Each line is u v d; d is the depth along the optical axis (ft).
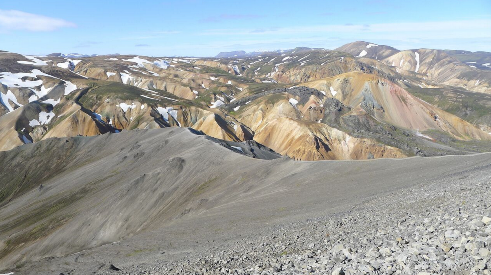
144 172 248.32
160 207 200.64
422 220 56.39
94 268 127.13
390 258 39.81
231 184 195.93
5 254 202.39
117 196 217.56
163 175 226.38
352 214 96.73
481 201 56.24
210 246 110.83
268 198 161.89
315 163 190.39
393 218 69.97
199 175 219.00
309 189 159.74
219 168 221.87
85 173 276.62
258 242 88.94
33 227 219.82
